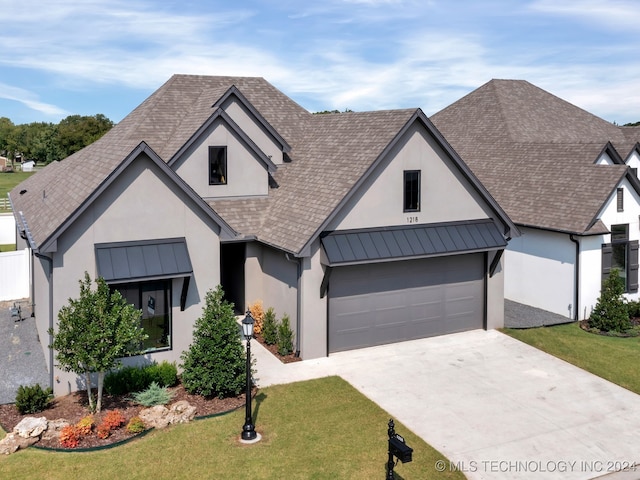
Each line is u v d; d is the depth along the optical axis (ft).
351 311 65.77
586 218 76.95
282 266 67.10
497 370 61.11
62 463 41.88
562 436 48.08
